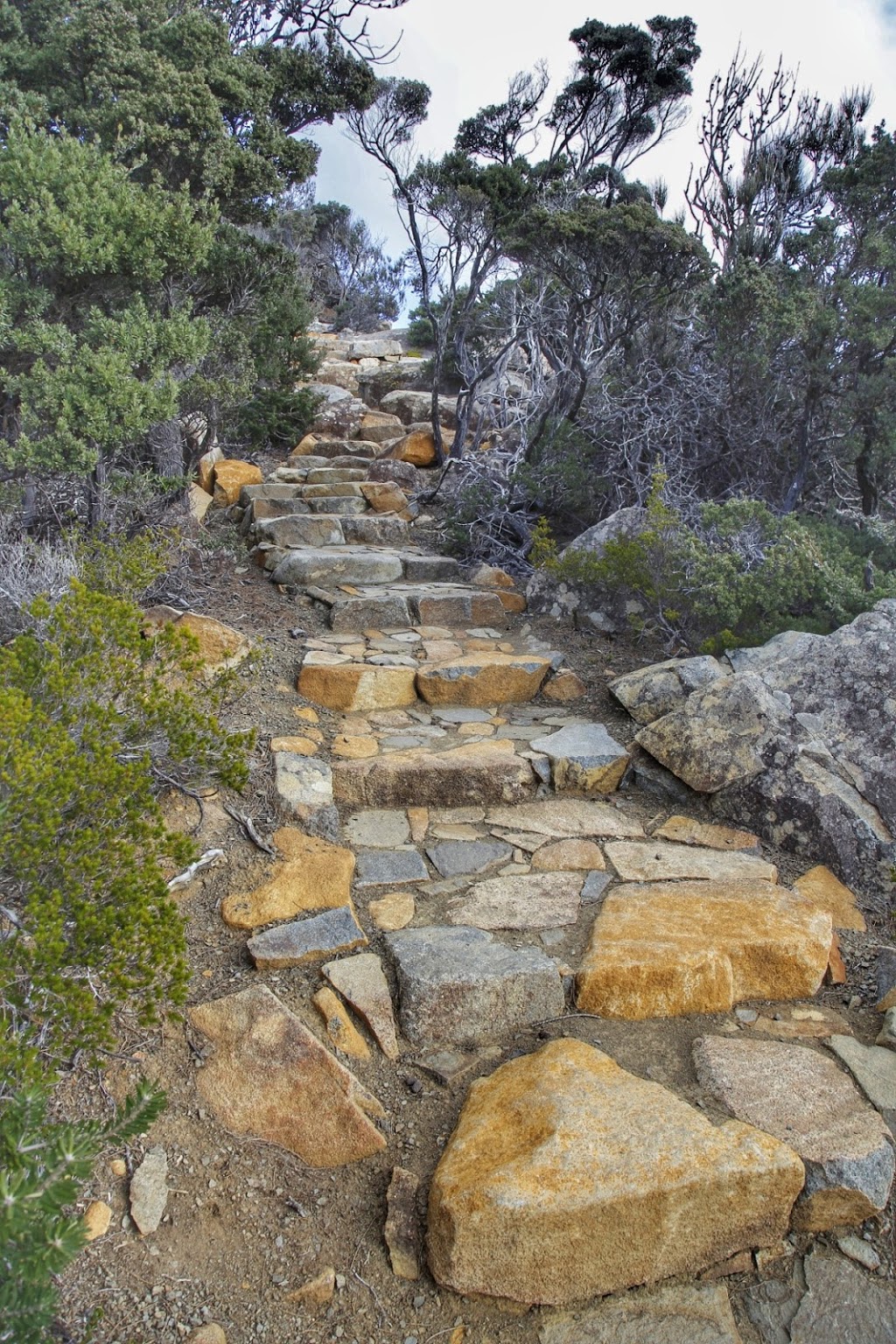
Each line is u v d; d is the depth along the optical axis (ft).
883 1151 8.87
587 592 22.82
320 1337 7.59
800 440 24.68
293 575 23.62
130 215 19.03
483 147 33.04
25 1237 5.44
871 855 13.41
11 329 17.79
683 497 23.80
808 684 15.81
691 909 12.05
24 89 25.00
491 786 15.17
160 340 18.67
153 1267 7.89
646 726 16.28
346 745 15.90
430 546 28.27
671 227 26.17
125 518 19.62
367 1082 9.66
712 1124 8.86
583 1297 8.10
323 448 38.04
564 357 32.27
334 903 11.83
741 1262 8.46
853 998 11.25
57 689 9.62
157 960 8.28
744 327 24.21
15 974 7.75
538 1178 8.06
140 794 9.51
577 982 10.82
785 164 27.48
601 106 41.88
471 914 11.98
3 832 8.03
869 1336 7.86
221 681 12.60
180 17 26.35
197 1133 8.92
